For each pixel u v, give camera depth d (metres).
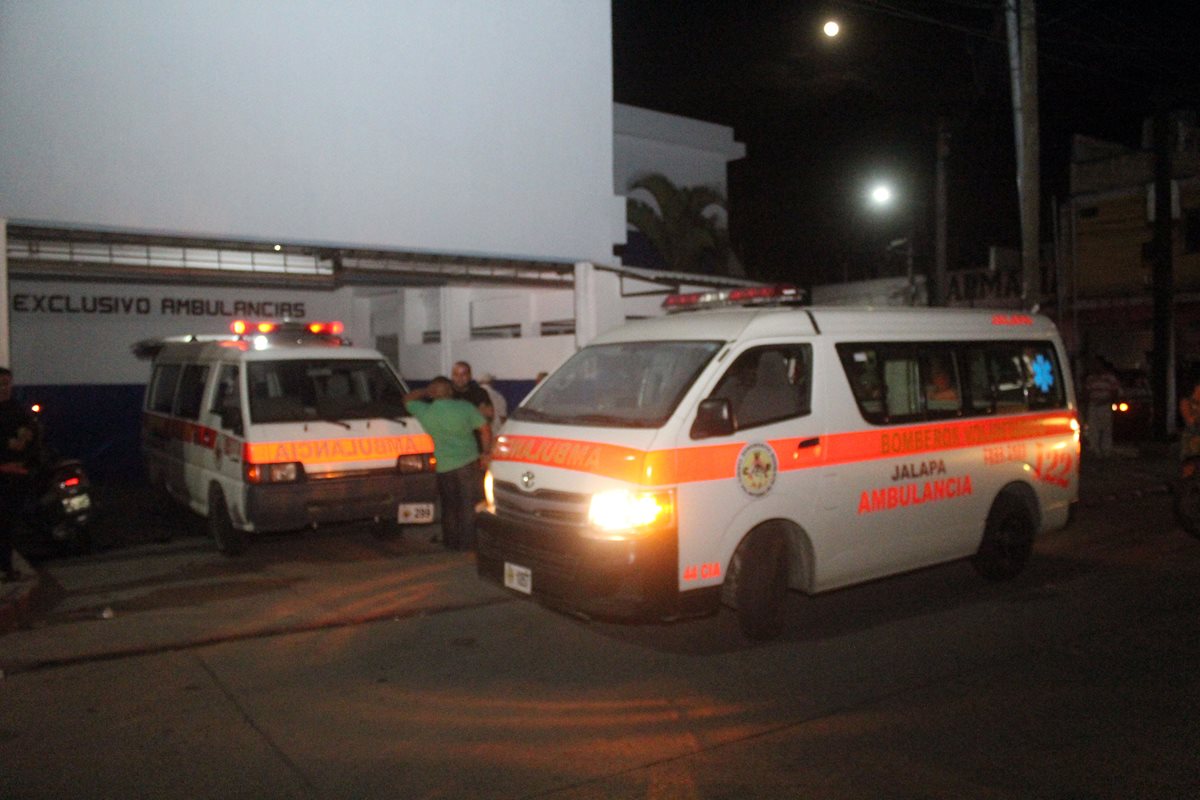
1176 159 21.75
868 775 4.54
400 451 9.34
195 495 10.02
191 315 16.41
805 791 4.39
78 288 15.31
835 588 6.89
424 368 17.42
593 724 5.20
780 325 6.67
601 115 13.45
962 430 7.63
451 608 7.52
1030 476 8.23
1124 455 17.06
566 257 13.11
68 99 9.41
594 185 13.38
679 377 6.41
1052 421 8.51
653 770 4.62
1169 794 4.33
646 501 5.83
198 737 5.04
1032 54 12.71
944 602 7.66
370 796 4.36
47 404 14.86
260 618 7.16
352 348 10.10
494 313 16.83
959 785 4.43
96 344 15.48
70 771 4.63
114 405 15.37
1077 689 5.67
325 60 10.95
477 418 9.48
